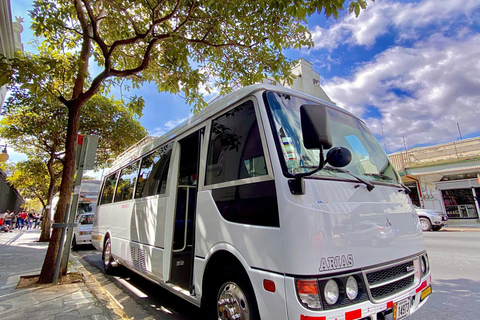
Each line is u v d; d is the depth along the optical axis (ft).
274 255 6.92
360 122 11.94
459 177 52.19
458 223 51.39
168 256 11.71
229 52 22.40
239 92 9.78
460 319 11.41
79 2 18.06
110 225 20.54
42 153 51.78
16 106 37.27
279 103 8.98
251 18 18.15
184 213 13.80
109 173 24.23
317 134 6.57
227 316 8.31
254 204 7.89
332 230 6.88
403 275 8.29
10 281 17.26
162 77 23.44
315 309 6.06
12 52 29.35
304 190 6.93
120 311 12.66
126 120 45.03
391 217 8.66
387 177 10.32
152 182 14.78
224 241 8.72
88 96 18.31
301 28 19.27
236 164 9.07
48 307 12.44
